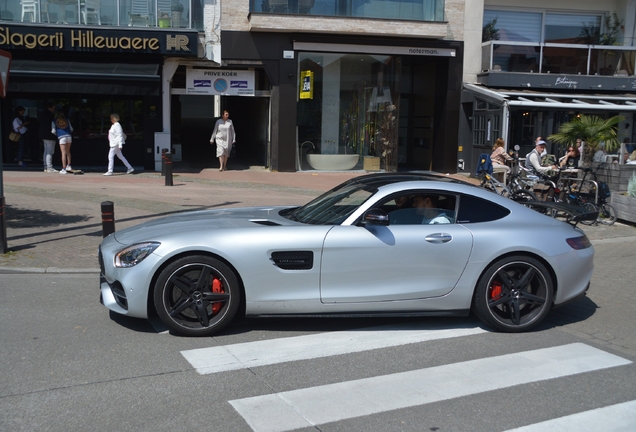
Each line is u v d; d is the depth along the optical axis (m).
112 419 3.95
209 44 18.52
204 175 18.09
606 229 12.21
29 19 17.52
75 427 3.83
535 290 5.90
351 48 19.17
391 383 4.61
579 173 13.70
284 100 19.17
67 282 7.50
